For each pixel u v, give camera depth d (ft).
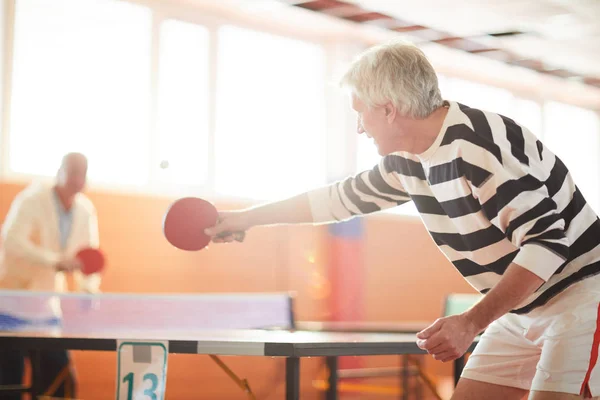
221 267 21.76
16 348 8.35
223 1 21.57
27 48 19.13
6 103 18.72
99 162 20.21
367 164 25.27
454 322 5.98
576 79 29.30
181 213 8.13
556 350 6.39
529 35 23.45
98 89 20.26
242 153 22.94
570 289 6.50
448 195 6.60
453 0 20.43
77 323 15.34
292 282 23.07
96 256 15.42
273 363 21.90
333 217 8.00
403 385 17.67
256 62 23.40
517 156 6.22
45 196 15.70
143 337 8.16
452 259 7.17
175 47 21.70
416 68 6.45
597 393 6.28
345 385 17.90
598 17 21.80
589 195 33.88
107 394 19.43
